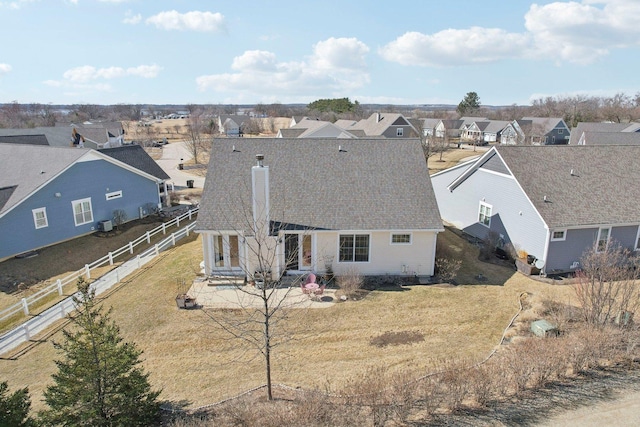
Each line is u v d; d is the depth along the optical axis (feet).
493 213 81.15
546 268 67.36
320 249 65.62
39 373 43.21
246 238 62.49
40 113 476.13
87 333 30.71
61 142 184.34
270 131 369.50
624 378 37.22
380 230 64.08
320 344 47.21
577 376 37.96
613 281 52.80
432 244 66.03
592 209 68.49
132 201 105.81
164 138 318.86
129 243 82.43
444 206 102.06
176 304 57.26
